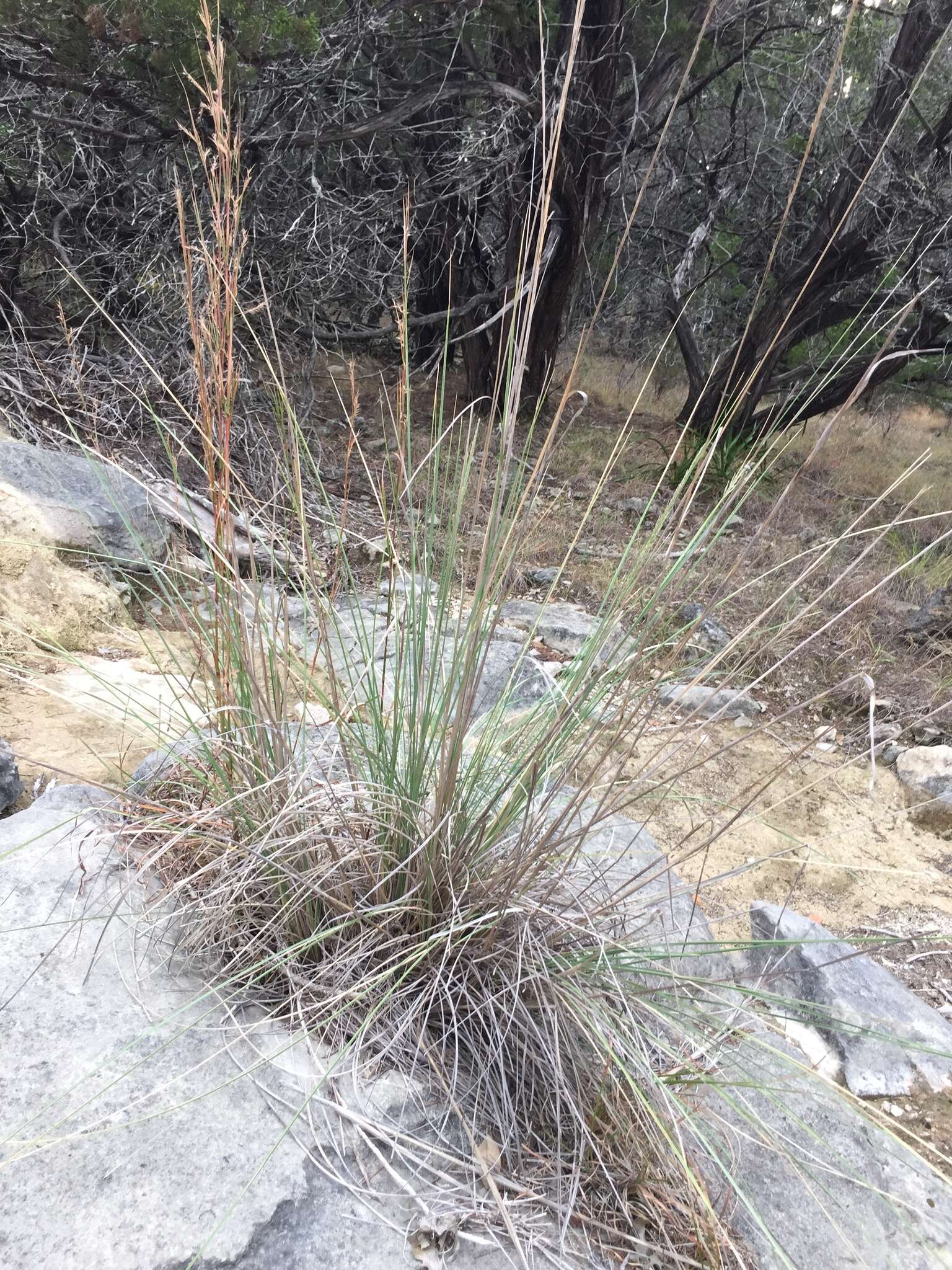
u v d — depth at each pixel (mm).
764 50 8031
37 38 5230
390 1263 1294
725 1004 1752
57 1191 1249
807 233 8344
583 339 1428
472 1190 1396
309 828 1642
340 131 6328
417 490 2217
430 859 1654
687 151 8977
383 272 6953
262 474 5191
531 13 6684
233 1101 1432
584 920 1711
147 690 3404
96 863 1841
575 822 2146
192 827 1751
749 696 4262
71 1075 1403
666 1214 1469
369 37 6594
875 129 7207
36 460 4562
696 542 1638
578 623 4738
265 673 1771
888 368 8078
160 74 5266
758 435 7879
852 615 4934
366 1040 1573
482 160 6992
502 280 8508
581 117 7195
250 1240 1257
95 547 4359
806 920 2600
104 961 1630
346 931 1720
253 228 5836
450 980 1586
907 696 4371
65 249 5801
